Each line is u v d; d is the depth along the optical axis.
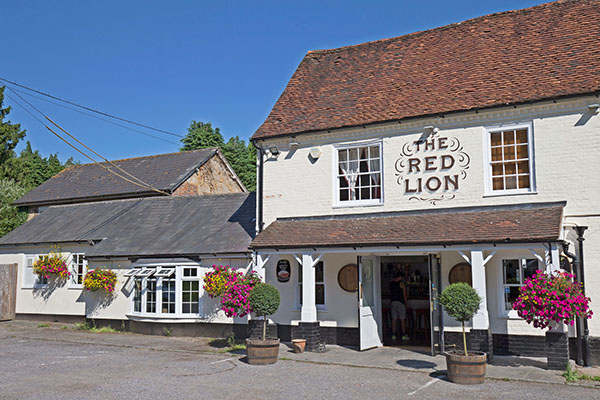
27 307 20.59
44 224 22.28
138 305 16.81
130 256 16.88
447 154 13.05
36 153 60.22
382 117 13.82
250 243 14.17
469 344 12.41
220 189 27.80
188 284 15.98
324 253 13.12
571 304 9.29
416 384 9.25
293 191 14.91
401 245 11.73
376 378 9.76
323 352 12.58
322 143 14.72
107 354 12.62
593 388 8.91
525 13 15.10
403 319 14.55
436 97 13.63
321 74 17.05
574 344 11.22
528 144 12.25
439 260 12.49
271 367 10.86
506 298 12.19
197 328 15.64
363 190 14.25
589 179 11.49
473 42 15.05
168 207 20.36
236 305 12.49
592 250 11.27
